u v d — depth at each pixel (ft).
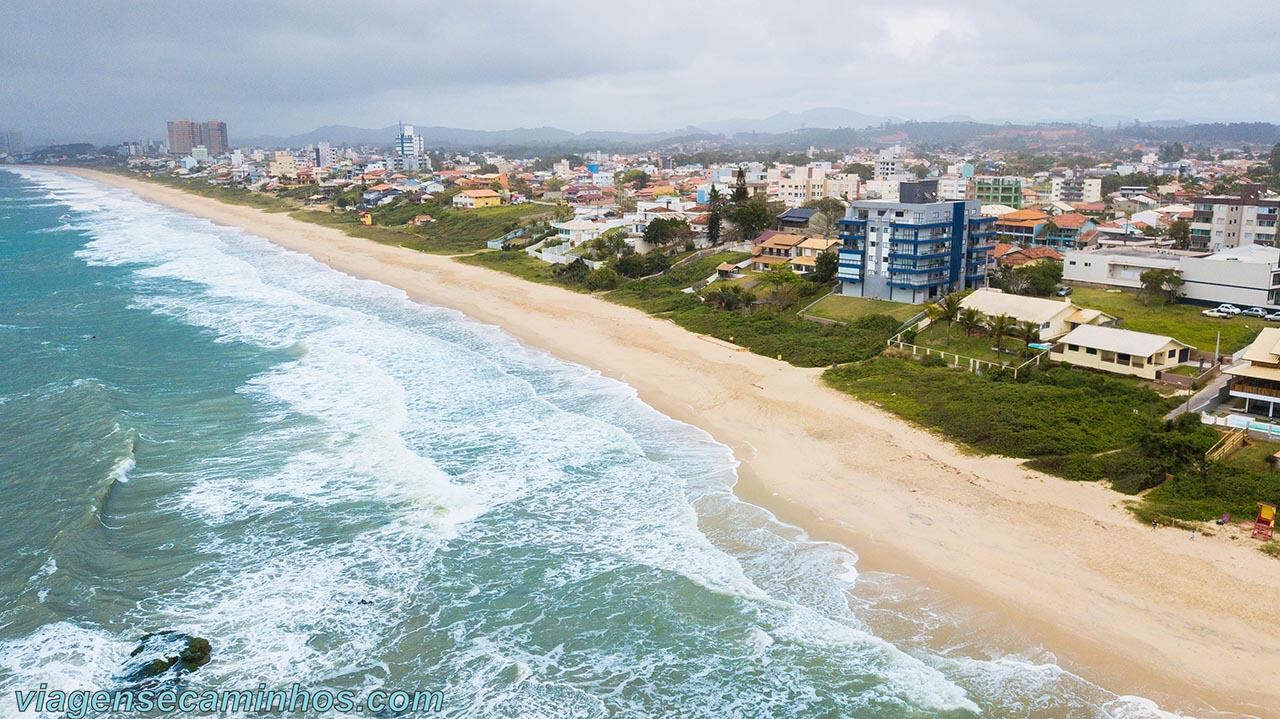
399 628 118.21
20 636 113.70
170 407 199.62
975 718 100.17
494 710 102.83
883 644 113.19
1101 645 111.24
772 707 103.09
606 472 167.02
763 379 224.74
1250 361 178.09
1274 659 106.42
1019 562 130.93
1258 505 139.54
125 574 129.18
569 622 119.55
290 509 149.69
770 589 126.82
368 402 204.44
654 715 102.17
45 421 185.88
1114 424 177.99
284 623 118.73
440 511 149.48
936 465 166.71
